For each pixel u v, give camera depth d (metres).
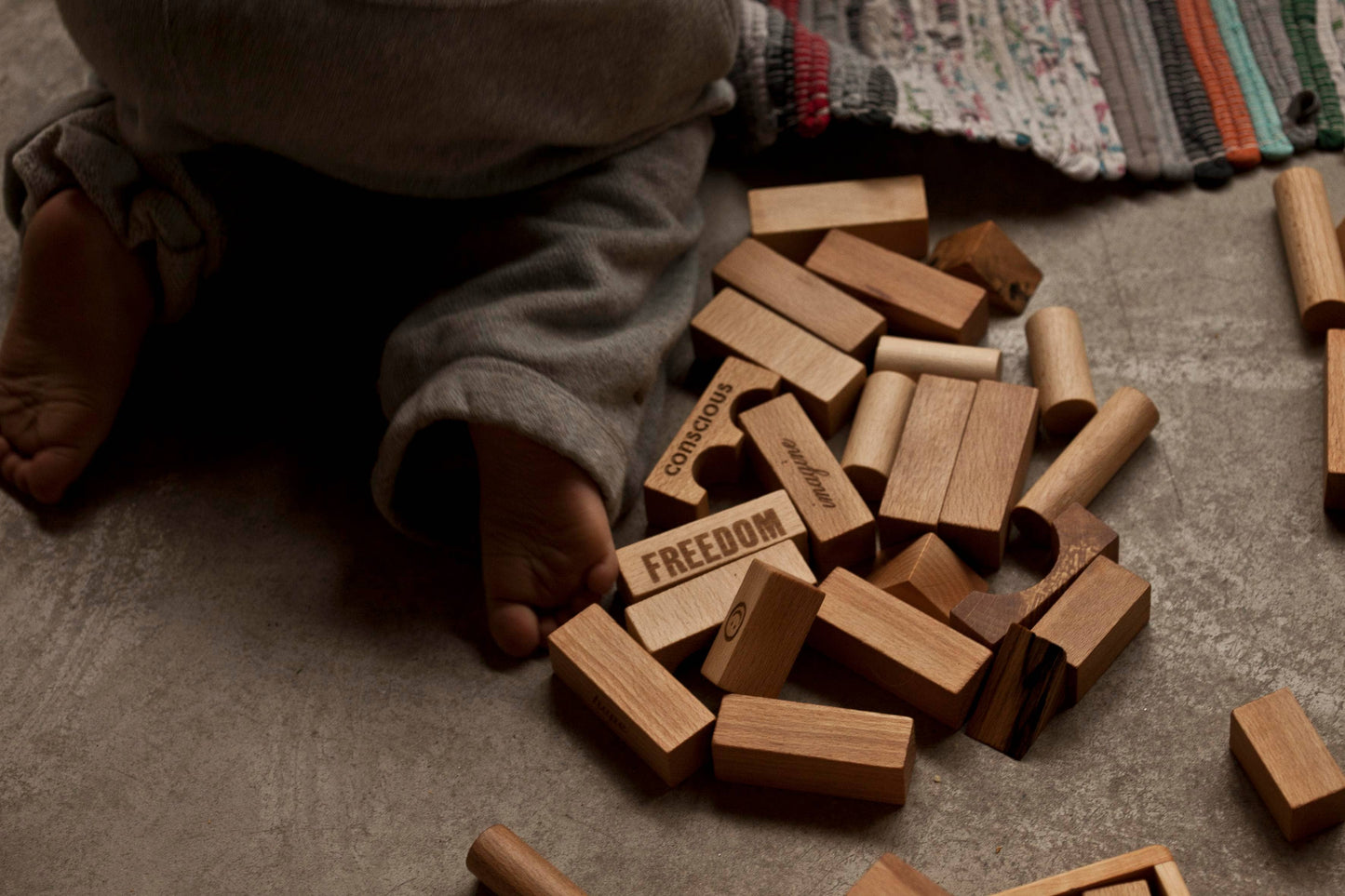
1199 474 1.19
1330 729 1.01
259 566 1.21
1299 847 0.95
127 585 1.21
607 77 1.14
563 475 1.08
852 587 1.08
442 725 1.09
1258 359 1.27
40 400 1.22
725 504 1.23
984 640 1.04
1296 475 1.17
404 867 1.01
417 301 1.36
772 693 1.05
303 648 1.15
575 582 1.11
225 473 1.29
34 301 1.19
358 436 1.31
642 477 1.24
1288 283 1.32
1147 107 1.44
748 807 1.02
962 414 1.19
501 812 1.03
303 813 1.04
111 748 1.09
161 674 1.14
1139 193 1.43
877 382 1.24
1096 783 1.00
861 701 1.08
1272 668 1.05
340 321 1.40
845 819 1.00
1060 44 1.48
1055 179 1.46
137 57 1.02
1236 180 1.42
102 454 1.31
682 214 1.32
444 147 1.12
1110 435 1.18
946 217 1.44
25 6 1.72
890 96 1.40
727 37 1.24
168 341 1.40
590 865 1.00
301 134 1.08
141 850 1.03
